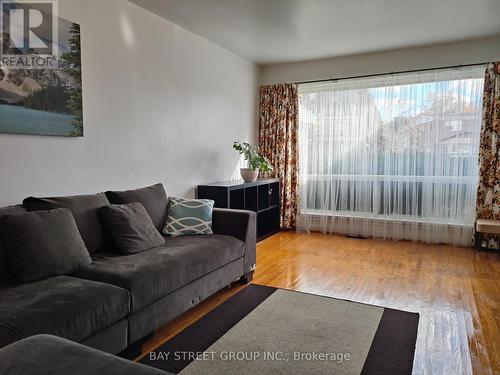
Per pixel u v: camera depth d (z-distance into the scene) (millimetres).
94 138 2990
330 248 4496
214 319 2533
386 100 4852
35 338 1305
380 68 4879
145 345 2189
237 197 4590
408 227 4863
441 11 3463
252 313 2629
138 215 2725
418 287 3166
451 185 4562
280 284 3234
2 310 1578
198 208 3277
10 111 2379
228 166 4930
